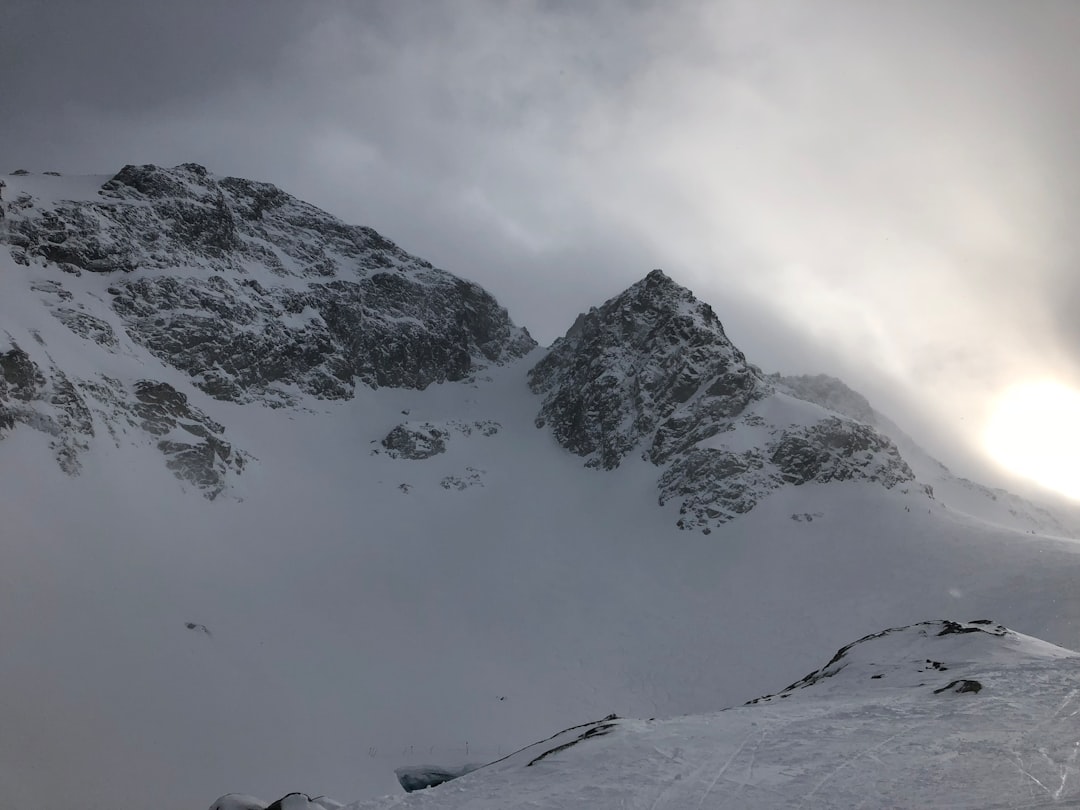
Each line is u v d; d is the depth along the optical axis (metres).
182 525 139.75
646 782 23.75
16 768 78.69
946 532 163.25
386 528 170.38
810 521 172.50
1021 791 19.61
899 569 151.12
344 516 170.38
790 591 150.50
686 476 189.12
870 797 20.36
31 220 197.38
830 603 144.25
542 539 174.88
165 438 158.00
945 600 136.38
